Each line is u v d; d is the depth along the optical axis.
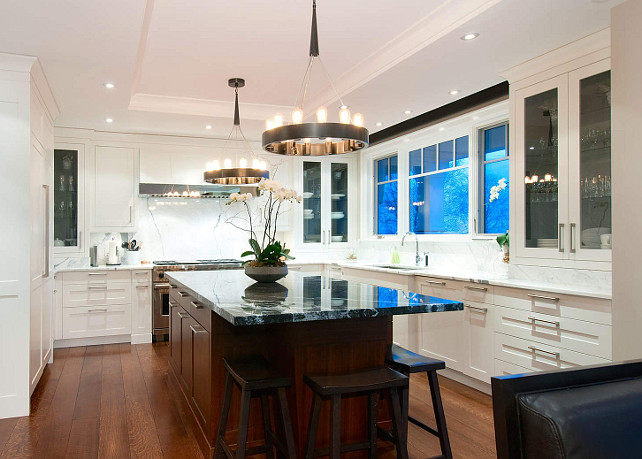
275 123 2.63
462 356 3.72
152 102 4.66
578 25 2.75
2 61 3.12
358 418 2.50
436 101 4.33
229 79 4.12
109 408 3.27
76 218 5.29
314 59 3.63
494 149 4.36
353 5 2.79
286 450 2.22
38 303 3.60
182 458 2.55
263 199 6.24
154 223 5.92
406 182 5.63
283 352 2.44
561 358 2.91
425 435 2.81
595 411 0.92
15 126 3.15
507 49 3.11
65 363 4.41
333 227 6.48
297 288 2.89
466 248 4.54
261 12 2.89
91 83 3.79
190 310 3.12
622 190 2.15
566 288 2.92
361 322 2.42
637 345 2.10
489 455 2.54
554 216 3.19
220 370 2.55
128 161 5.53
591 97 2.94
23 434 2.84
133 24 2.74
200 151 5.83
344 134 2.31
